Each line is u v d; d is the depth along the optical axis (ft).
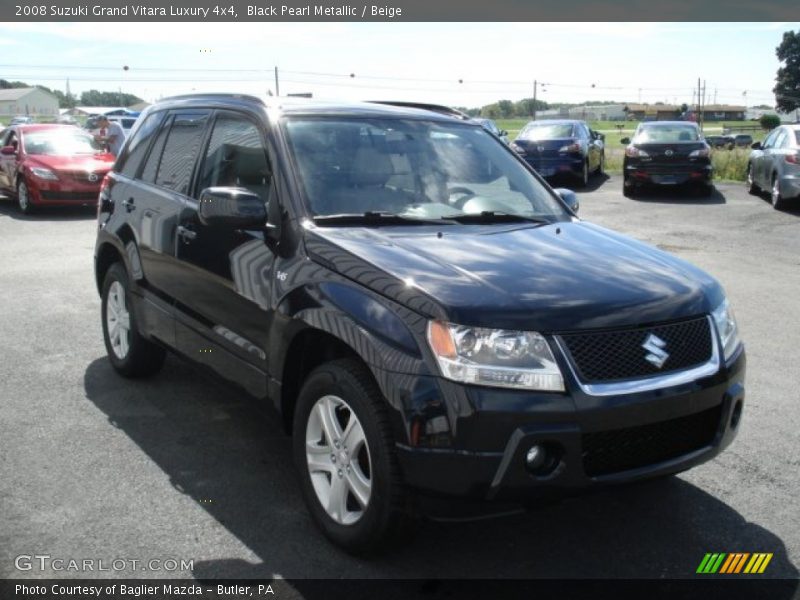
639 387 10.35
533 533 12.13
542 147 65.00
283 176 13.30
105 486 13.32
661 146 57.88
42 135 52.08
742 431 16.12
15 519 12.16
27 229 43.11
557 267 11.62
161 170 17.04
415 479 10.11
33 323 23.54
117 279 18.22
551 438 9.88
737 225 45.47
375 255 11.46
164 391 17.89
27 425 15.84
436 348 10.06
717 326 11.56
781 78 339.16
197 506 12.71
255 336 13.03
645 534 12.14
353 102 15.97
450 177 14.74
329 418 11.48
